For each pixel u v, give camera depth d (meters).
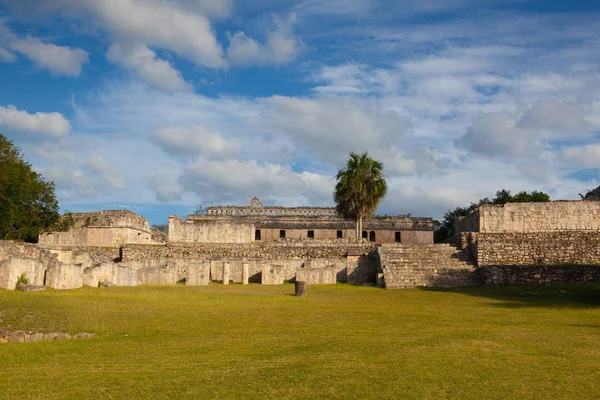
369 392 9.75
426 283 34.94
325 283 39.47
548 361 12.04
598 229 43.38
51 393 10.14
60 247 50.22
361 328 17.08
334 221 66.75
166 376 11.15
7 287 23.50
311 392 9.82
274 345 14.21
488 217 44.06
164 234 61.66
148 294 24.81
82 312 17.80
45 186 54.97
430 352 13.05
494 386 10.05
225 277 40.56
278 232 66.19
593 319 19.44
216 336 15.50
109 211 54.53
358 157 53.91
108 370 11.76
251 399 9.55
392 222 66.44
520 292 29.70
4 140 53.88
